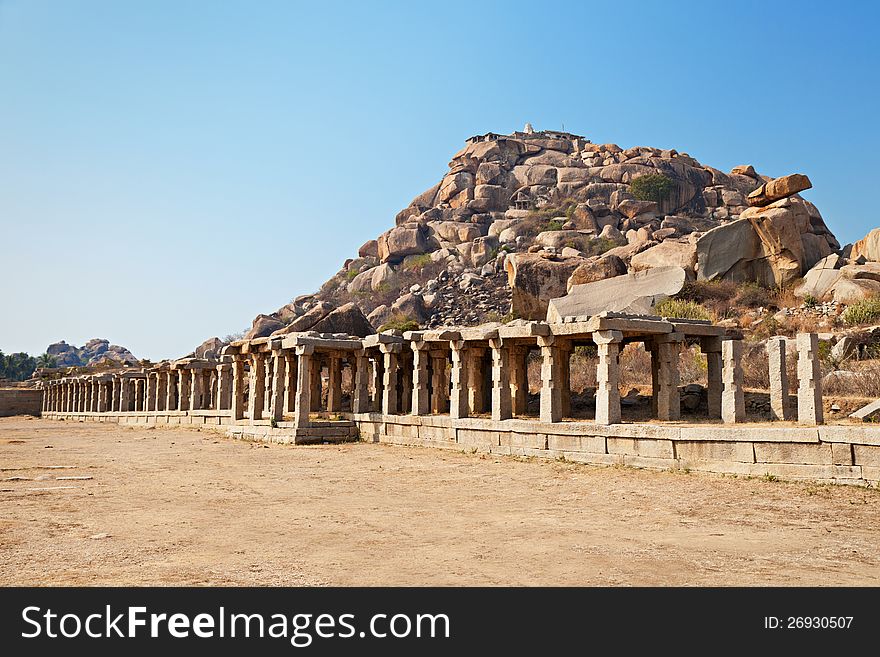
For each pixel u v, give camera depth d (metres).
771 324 31.80
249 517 12.28
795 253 37.16
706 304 35.78
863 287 32.38
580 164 91.94
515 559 9.07
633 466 17.23
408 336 25.23
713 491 13.95
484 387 27.45
